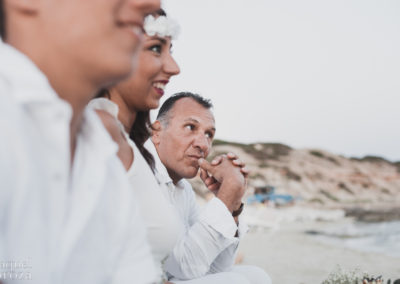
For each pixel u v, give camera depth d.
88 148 0.78
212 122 2.22
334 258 10.37
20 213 0.58
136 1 0.69
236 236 2.13
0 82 0.59
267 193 35.75
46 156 0.65
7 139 0.56
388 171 71.81
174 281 1.81
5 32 0.68
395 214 30.94
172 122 2.17
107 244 0.85
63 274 0.74
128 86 1.43
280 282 7.09
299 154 69.31
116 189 0.89
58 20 0.65
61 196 0.67
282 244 13.22
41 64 0.67
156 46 1.45
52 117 0.63
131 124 1.55
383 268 8.73
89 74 0.69
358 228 20.81
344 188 59.78
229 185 1.86
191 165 2.15
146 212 1.33
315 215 25.88
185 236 1.81
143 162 1.34
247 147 68.31
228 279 1.81
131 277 0.91
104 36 0.67
